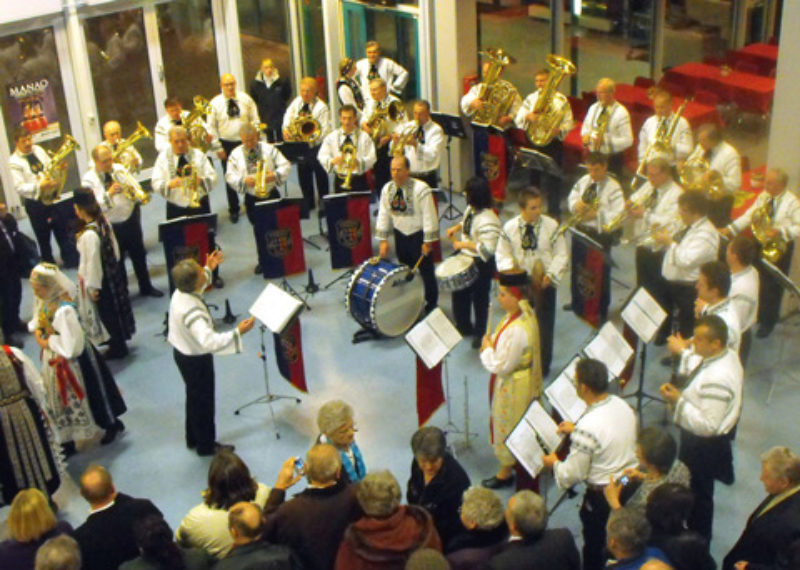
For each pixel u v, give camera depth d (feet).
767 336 26.96
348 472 18.56
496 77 32.73
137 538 15.03
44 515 16.22
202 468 23.29
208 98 41.78
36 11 34.94
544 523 14.46
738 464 22.25
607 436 16.87
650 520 14.88
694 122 35.94
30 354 28.35
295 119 33.71
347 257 29.17
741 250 21.68
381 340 27.96
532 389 20.36
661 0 40.70
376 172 34.40
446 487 16.93
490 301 28.32
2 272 28.27
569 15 40.52
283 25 42.78
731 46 44.01
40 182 31.19
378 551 14.61
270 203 27.61
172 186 29.78
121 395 25.40
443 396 22.94
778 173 24.62
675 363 24.20
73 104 37.22
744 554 16.42
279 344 23.81
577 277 25.23
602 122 30.86
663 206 25.55
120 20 38.01
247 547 14.76
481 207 25.13
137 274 30.71
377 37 38.47
